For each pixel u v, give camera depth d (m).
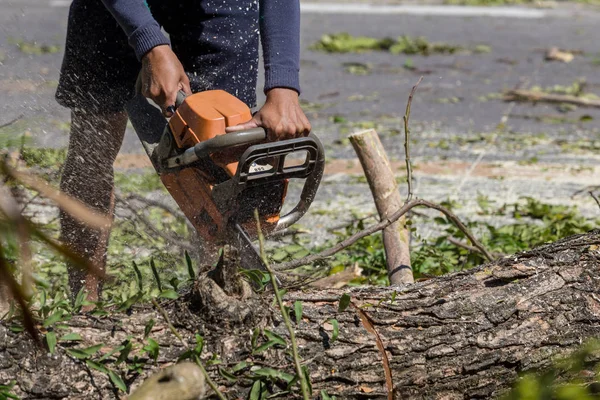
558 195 7.10
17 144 4.39
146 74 3.54
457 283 3.04
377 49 13.97
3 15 14.07
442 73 12.38
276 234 4.09
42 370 2.50
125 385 2.52
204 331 2.63
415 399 2.80
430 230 6.05
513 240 5.26
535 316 2.96
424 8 17.66
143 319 2.66
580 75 12.32
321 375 2.68
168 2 3.93
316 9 17.14
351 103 10.60
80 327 2.62
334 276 4.49
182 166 3.54
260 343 2.65
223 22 3.94
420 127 9.49
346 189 7.20
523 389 2.84
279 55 3.51
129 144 7.75
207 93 3.50
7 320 2.54
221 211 3.42
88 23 4.03
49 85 8.61
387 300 2.92
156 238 4.33
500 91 11.35
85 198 4.05
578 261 3.17
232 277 2.67
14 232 1.59
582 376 3.02
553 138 9.14
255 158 3.22
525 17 16.88
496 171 7.82
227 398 2.59
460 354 2.84
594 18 16.92
